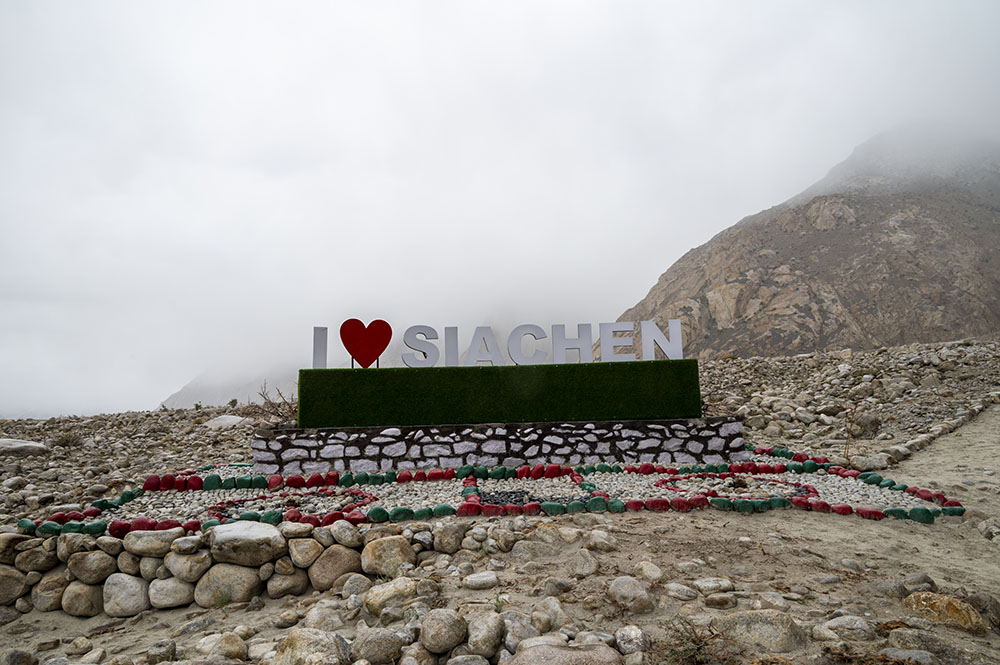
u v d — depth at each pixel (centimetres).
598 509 780
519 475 1010
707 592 541
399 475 1009
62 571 654
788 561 622
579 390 1167
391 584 560
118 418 1898
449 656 457
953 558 686
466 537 665
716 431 1150
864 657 426
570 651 418
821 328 5297
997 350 1714
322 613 550
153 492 973
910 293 5388
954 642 454
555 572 587
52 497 987
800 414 1553
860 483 994
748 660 427
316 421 1131
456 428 1124
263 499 903
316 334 1179
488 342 1218
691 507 801
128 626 609
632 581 530
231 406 2039
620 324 1252
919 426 1390
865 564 630
